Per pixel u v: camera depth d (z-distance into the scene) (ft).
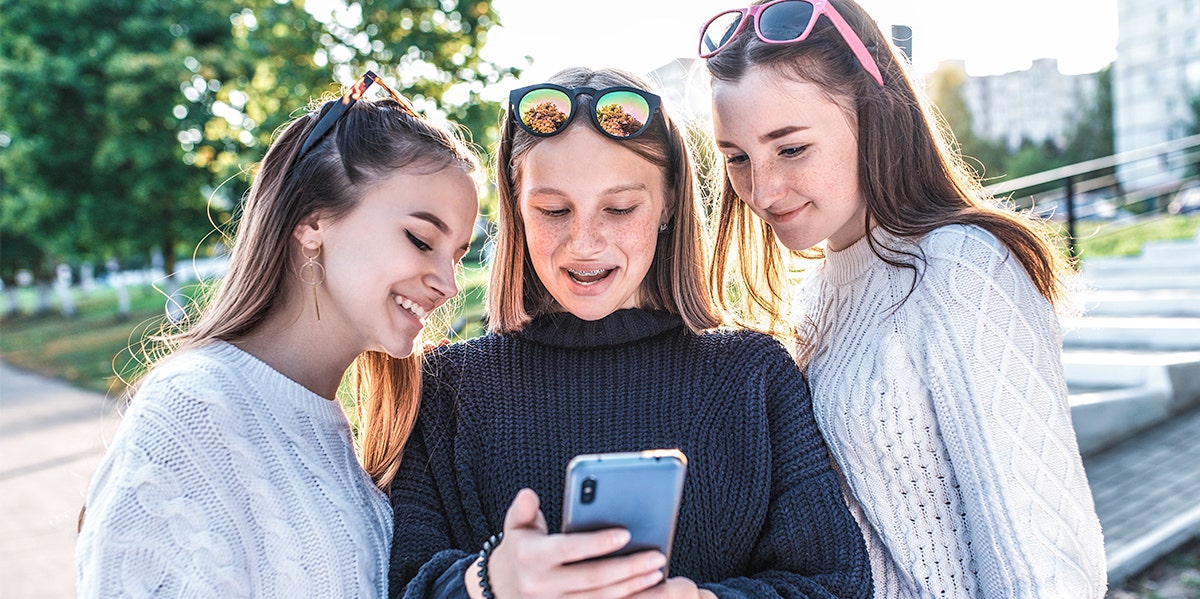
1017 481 4.80
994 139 179.22
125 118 47.80
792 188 5.41
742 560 4.96
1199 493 16.02
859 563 4.74
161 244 55.42
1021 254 5.26
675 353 5.34
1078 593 4.71
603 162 4.81
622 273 5.05
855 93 5.34
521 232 5.46
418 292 4.83
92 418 37.14
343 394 6.30
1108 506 15.99
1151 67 152.87
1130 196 42.55
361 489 5.09
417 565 4.74
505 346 5.50
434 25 25.64
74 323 89.76
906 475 5.37
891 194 5.46
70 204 52.37
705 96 6.11
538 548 3.43
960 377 5.01
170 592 4.10
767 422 5.10
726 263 6.56
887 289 5.57
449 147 5.01
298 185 4.85
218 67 46.85
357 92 5.08
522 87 4.84
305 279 4.91
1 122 50.42
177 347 5.08
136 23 47.52
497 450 5.19
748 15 5.44
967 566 5.31
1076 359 22.09
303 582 4.54
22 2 47.96
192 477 4.27
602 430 5.18
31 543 19.72
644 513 3.47
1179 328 22.41
